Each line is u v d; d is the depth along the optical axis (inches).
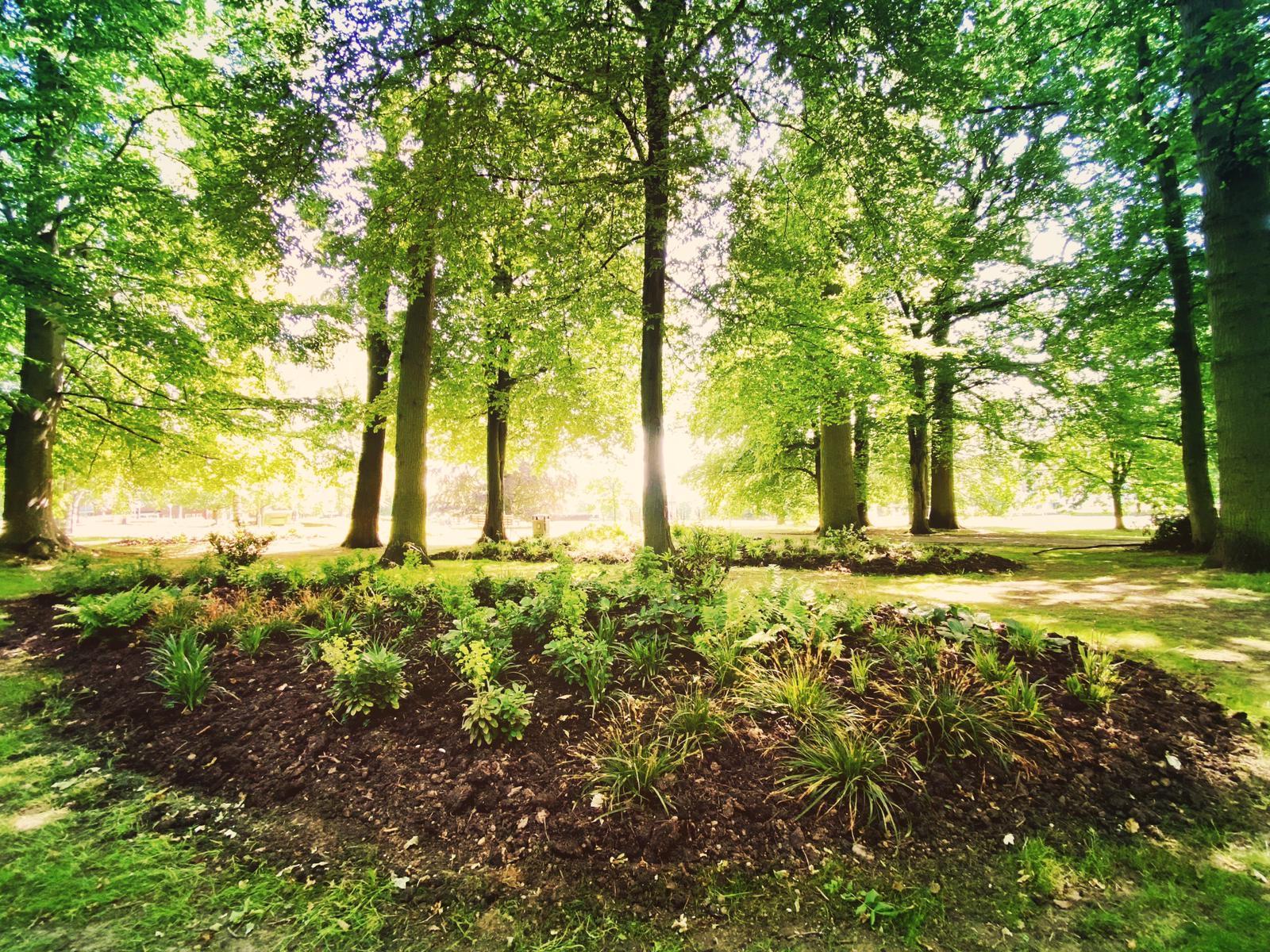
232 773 126.2
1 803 116.8
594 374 652.1
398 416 451.2
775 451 896.3
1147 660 173.8
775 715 133.0
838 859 96.0
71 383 556.4
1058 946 78.6
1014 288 589.3
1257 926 79.8
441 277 547.8
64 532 516.4
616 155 331.3
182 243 504.7
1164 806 107.3
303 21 279.4
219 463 641.0
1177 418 613.0
